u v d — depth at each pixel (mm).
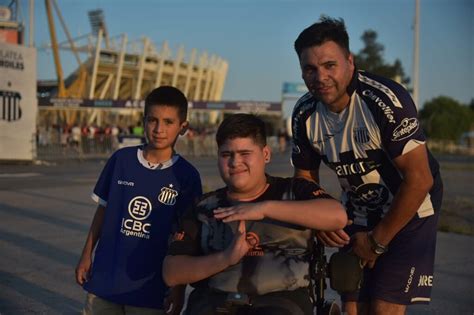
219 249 2906
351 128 3326
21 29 30984
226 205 2975
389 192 3418
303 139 3607
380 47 58125
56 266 6766
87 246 3615
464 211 11766
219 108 41750
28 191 14031
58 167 22812
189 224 2988
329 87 3184
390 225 3264
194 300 2902
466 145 54312
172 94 3514
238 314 2766
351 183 3502
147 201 3502
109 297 3418
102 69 53969
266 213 2748
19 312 5176
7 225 9312
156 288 3445
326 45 3131
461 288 6102
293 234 2832
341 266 2920
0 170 20734
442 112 60562
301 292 2828
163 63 55719
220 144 2945
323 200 2863
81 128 33500
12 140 23359
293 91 45812
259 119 3000
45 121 47062
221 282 2838
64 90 50406
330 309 2979
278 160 29578
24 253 7391
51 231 8852
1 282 6074
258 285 2795
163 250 3473
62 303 5469
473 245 8406
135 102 41375
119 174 3564
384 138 3211
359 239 3338
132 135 30891
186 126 3631
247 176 2906
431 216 3473
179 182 3531
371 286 3484
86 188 14789
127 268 3441
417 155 3184
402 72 57281
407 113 3168
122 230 3490
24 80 23531
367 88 3238
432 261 3510
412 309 5430
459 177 21453
